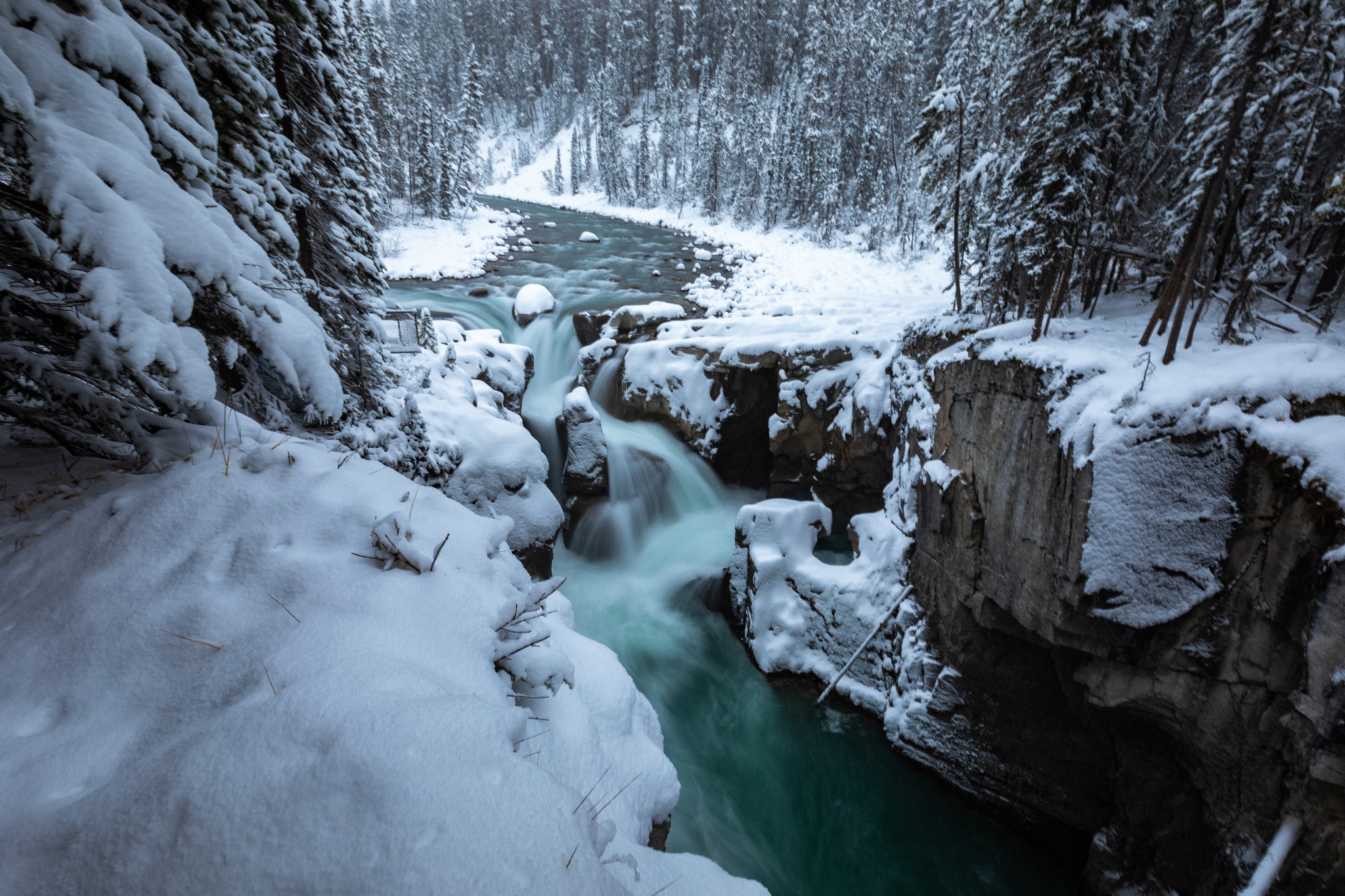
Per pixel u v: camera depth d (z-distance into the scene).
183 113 4.10
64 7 3.51
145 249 3.25
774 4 73.94
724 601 13.49
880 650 10.74
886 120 41.28
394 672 2.46
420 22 117.31
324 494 3.61
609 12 93.62
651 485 16.30
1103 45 8.90
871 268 29.23
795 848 9.05
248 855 1.68
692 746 10.56
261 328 4.49
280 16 7.05
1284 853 5.56
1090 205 9.70
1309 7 7.00
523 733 2.64
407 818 1.83
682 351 17.00
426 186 39.94
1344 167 7.17
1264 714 5.83
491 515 10.80
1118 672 6.90
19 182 3.20
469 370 14.70
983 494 8.66
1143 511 6.36
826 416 14.77
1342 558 5.14
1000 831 8.98
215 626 2.67
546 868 1.83
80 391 3.72
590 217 56.34
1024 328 9.34
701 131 58.72
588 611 13.64
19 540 3.14
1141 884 7.37
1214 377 6.32
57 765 2.07
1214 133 8.05
